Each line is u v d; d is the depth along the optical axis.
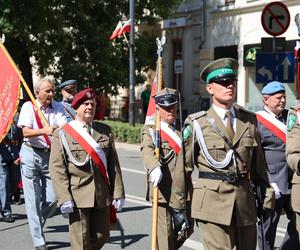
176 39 30.02
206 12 27.47
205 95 27.75
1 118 8.29
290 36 22.61
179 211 6.30
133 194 11.54
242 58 25.11
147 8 26.56
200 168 5.12
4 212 9.25
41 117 7.62
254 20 24.44
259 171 5.18
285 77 12.23
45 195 7.75
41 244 7.59
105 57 25.98
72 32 26.12
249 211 5.04
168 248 6.37
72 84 9.01
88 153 5.88
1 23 23.23
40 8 23.59
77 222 5.90
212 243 5.01
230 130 5.02
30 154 7.62
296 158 5.38
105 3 26.39
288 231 6.55
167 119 6.48
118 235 8.42
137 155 18.62
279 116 6.82
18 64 26.53
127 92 33.19
